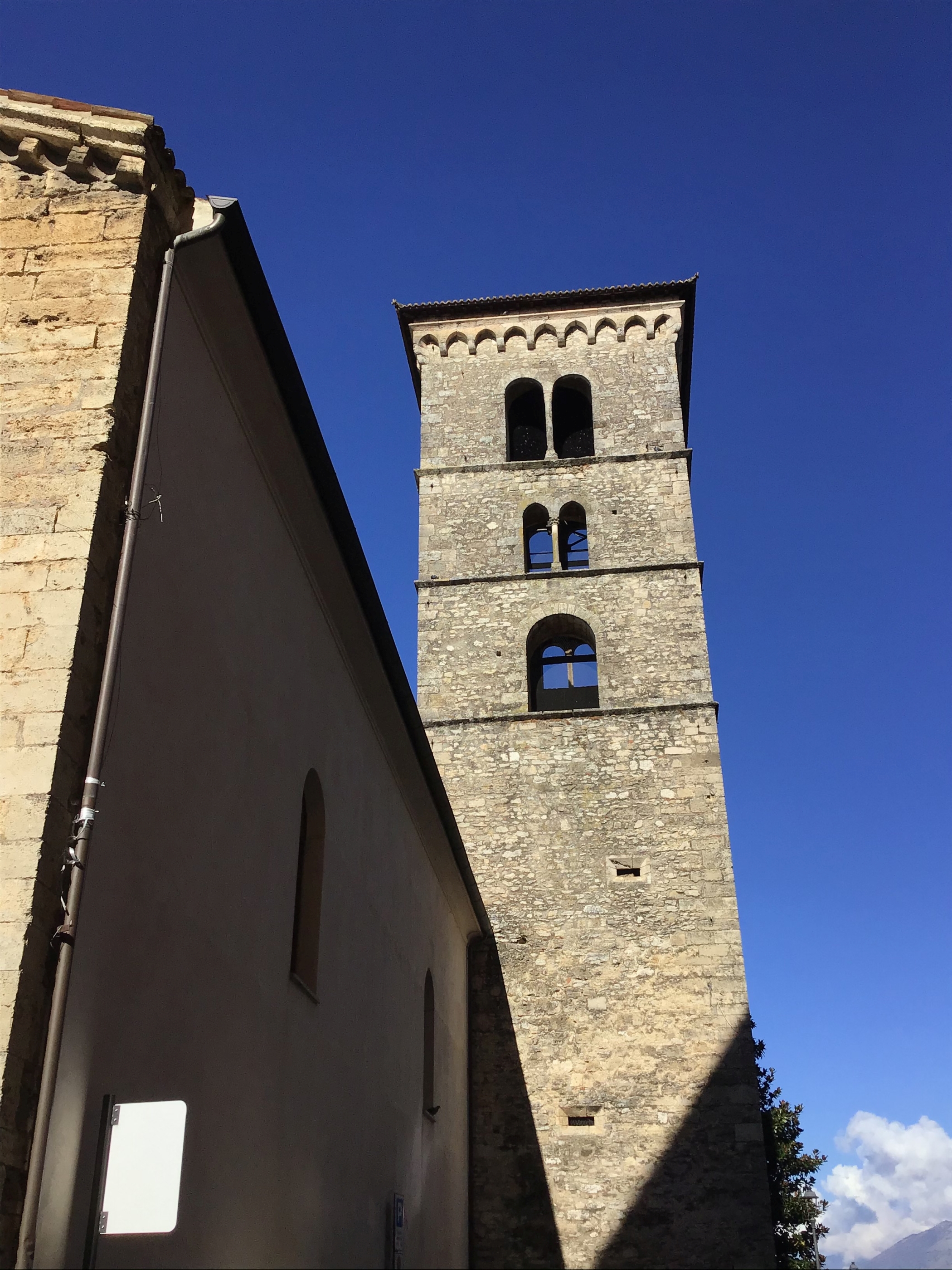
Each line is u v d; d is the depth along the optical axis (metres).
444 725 23.75
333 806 12.10
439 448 27.56
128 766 7.03
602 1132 19.39
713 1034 19.95
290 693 10.80
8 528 7.17
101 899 6.50
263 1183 8.66
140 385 7.95
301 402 10.27
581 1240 18.56
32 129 8.66
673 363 28.30
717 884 21.34
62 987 5.93
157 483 7.97
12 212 8.42
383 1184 12.81
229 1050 8.19
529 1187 19.08
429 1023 17.02
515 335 29.23
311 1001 10.50
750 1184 18.56
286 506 11.12
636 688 23.72
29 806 6.22
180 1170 5.76
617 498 26.30
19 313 8.00
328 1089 10.77
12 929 5.87
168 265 8.42
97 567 7.12
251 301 9.35
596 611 24.75
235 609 9.38
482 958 21.30
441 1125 16.95
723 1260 18.08
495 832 22.45
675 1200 18.64
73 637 6.75
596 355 28.70
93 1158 6.07
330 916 11.50
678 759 22.73
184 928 7.60
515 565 25.62
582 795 22.59
